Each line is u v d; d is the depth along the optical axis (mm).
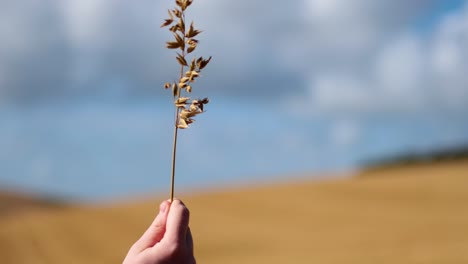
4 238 44062
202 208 51656
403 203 45312
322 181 59281
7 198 100500
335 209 46250
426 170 61250
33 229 46875
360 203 47188
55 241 42156
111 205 56250
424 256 20906
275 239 38219
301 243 35281
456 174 54875
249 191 57250
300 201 50531
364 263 21047
